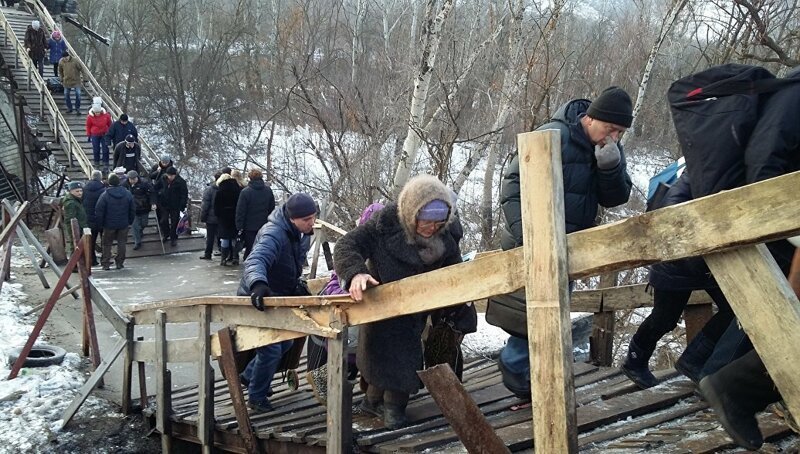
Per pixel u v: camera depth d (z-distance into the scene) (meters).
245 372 5.32
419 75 9.93
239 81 35.12
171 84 36.34
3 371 7.28
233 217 13.44
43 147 23.48
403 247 3.69
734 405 2.55
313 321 3.94
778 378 2.10
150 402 6.46
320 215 11.68
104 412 6.43
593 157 3.61
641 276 10.39
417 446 3.54
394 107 13.59
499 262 2.79
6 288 10.86
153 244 15.05
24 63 20.70
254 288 4.30
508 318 3.85
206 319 4.92
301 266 4.97
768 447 3.07
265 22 33.62
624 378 4.59
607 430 3.63
